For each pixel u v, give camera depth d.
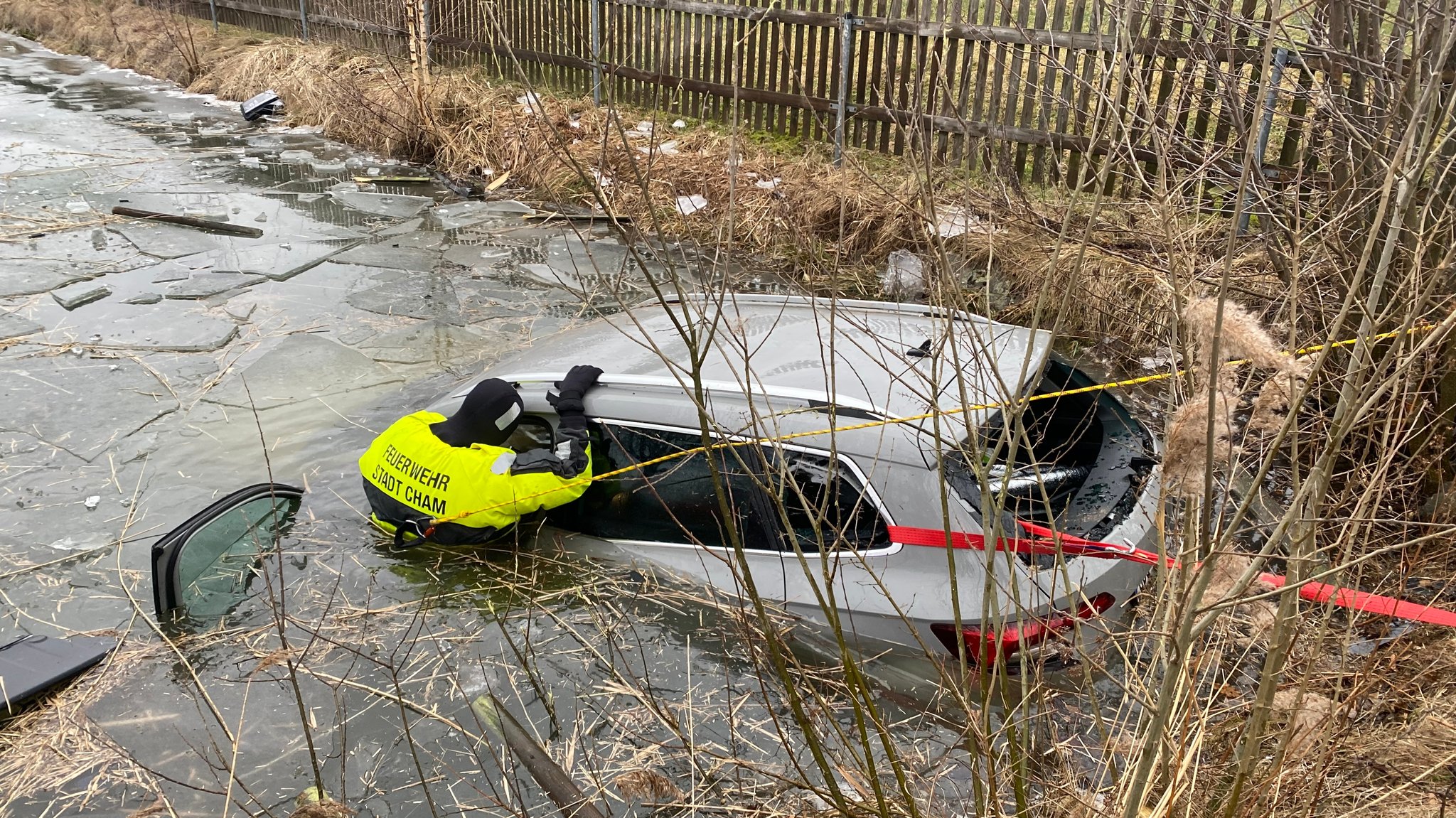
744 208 8.82
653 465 3.89
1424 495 3.97
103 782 3.40
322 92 13.37
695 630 3.84
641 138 10.10
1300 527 2.13
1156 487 3.45
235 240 9.13
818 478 3.52
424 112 11.74
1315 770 2.38
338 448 5.41
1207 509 1.78
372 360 6.59
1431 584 3.44
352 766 3.45
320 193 10.68
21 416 5.82
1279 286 4.91
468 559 4.35
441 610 4.11
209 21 18.64
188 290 7.85
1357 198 3.94
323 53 14.25
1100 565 3.21
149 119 13.84
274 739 3.57
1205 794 2.50
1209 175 5.08
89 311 7.43
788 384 3.71
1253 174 4.40
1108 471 3.61
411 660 3.89
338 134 12.96
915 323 4.11
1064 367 4.00
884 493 3.40
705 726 3.51
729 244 2.39
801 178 8.96
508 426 4.14
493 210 10.01
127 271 8.28
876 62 9.32
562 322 7.25
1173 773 2.20
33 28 20.77
